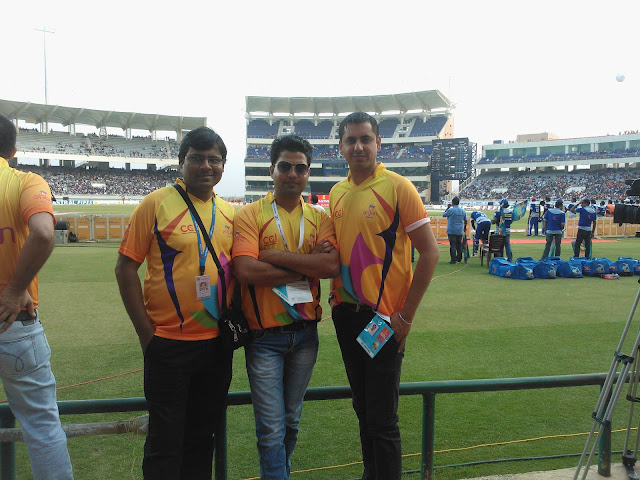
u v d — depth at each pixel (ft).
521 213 40.06
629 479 9.32
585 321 22.02
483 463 10.37
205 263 7.24
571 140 221.46
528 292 29.07
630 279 34.32
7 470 7.58
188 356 7.11
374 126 7.82
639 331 8.76
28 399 7.19
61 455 7.31
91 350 17.46
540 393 14.06
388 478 7.50
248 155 239.09
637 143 207.10
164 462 6.92
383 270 7.70
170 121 235.81
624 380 8.57
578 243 43.55
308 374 8.08
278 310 7.65
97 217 58.34
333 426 12.06
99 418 12.39
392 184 7.72
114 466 10.16
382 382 7.59
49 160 218.59
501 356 16.98
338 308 8.23
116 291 27.71
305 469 10.19
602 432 8.64
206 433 7.71
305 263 7.61
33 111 206.39
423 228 7.51
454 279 33.96
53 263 38.86
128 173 228.63
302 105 234.58
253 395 7.67
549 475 9.52
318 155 229.25
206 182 7.39
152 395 7.11
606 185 193.36
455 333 19.93
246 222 7.82
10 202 7.07
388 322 7.59
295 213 8.10
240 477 9.89
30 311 7.17
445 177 191.52
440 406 13.17
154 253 7.23
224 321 7.27
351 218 7.84
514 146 234.79
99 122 231.91
